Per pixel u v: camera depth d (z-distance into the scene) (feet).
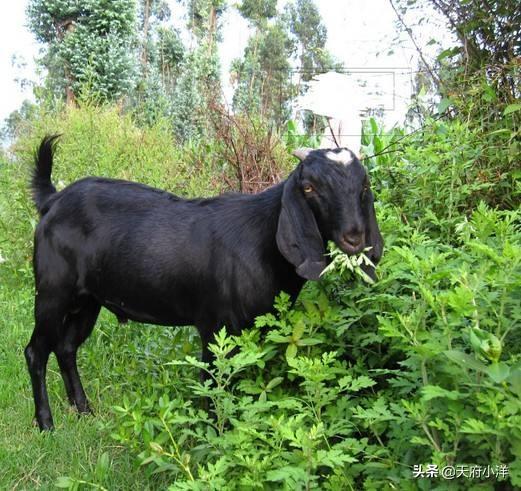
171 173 24.81
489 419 7.26
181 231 12.00
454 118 16.71
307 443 7.69
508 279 8.00
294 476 7.48
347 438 9.05
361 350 11.19
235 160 21.40
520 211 11.36
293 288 11.30
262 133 21.71
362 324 11.25
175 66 82.23
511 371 7.31
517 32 16.07
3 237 27.07
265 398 9.48
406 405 7.83
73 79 57.72
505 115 15.12
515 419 6.90
